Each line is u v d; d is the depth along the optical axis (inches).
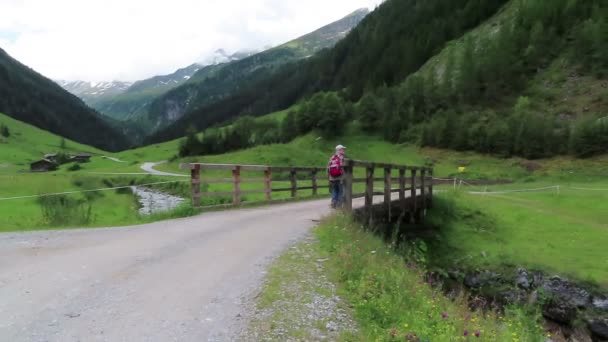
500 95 4114.2
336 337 202.2
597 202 1226.6
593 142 2792.8
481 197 1189.7
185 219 545.3
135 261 321.4
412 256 445.4
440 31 5964.6
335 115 4202.8
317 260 331.0
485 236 893.8
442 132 3538.4
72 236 424.2
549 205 1222.3
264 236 422.6
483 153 3267.7
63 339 189.5
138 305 231.3
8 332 196.2
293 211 636.1
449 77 4564.5
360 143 4013.3
